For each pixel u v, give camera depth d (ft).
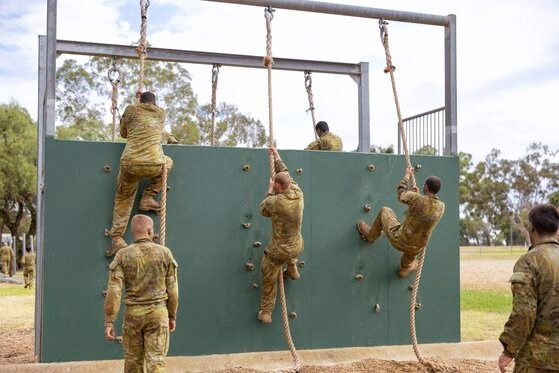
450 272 30.63
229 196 27.35
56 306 24.77
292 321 27.91
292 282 28.02
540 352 15.05
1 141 132.46
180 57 37.47
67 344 24.79
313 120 38.50
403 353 28.76
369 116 40.06
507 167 280.72
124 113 24.57
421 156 30.68
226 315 26.96
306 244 28.37
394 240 26.78
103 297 25.26
